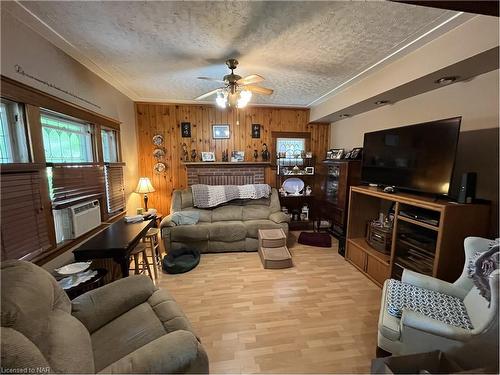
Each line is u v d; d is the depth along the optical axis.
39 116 1.86
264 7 1.57
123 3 1.52
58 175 2.11
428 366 1.13
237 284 2.59
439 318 1.41
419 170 2.23
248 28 1.83
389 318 1.48
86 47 2.13
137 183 4.26
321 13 1.63
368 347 1.72
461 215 1.84
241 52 2.24
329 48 2.15
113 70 2.71
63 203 2.10
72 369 0.95
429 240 2.11
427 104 2.59
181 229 3.37
